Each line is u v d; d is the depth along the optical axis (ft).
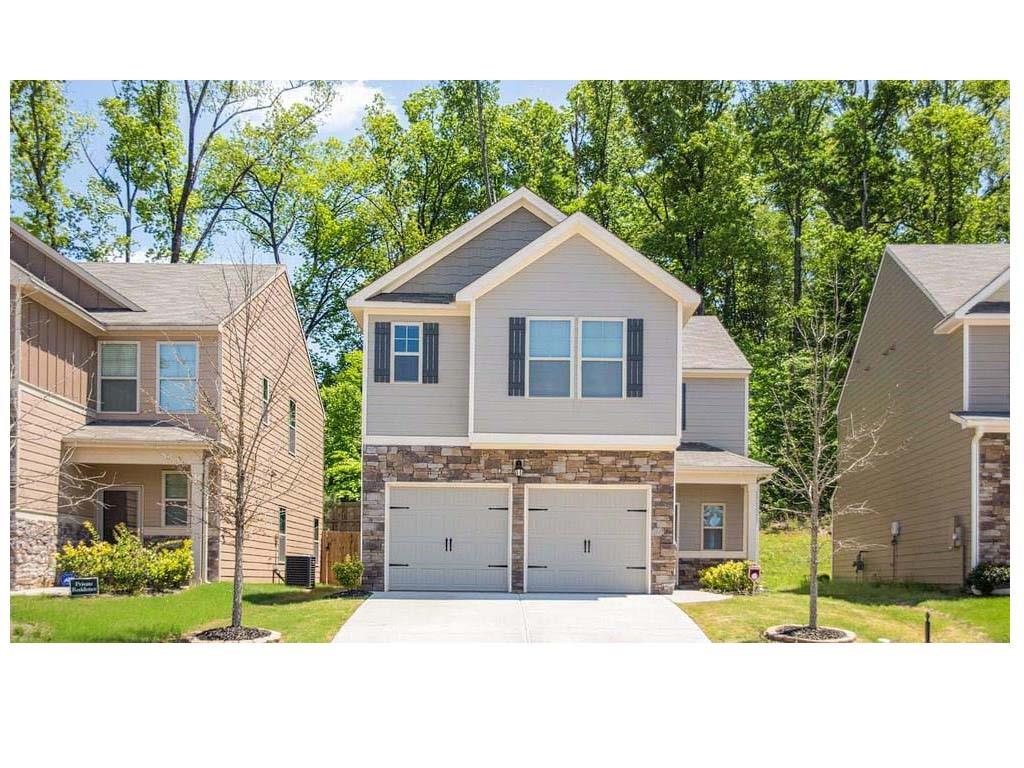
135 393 85.40
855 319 136.05
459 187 151.33
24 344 74.18
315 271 149.59
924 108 144.46
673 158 145.48
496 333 75.82
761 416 134.51
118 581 73.46
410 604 70.03
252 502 89.25
